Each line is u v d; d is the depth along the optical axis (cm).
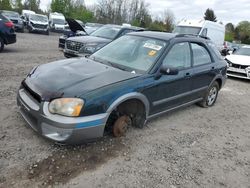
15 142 366
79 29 1305
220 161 396
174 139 445
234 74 1087
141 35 506
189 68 507
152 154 387
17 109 471
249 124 573
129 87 380
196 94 556
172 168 360
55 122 323
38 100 345
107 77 385
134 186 314
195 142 446
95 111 341
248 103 747
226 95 810
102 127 351
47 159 338
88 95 338
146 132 453
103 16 5384
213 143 454
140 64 437
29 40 1773
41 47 1434
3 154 337
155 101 436
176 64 475
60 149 361
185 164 374
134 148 395
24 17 2866
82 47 918
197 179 344
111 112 365
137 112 430
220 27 1631
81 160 346
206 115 587
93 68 415
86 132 337
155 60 435
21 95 383
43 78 374
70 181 307
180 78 477
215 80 618
